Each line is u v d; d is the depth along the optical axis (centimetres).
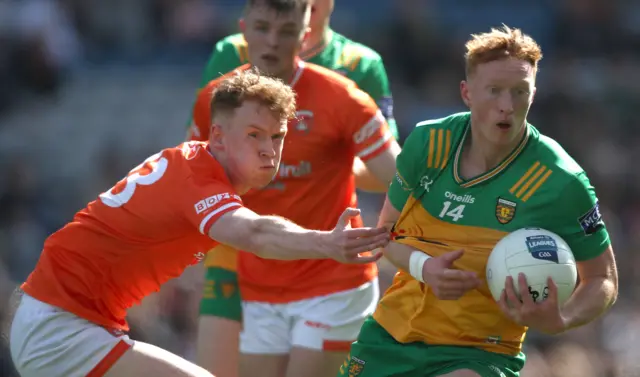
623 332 4619
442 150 1884
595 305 1842
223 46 2733
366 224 4759
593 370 4334
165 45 6738
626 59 6594
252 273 2469
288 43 2344
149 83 6438
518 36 1798
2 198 5469
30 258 5191
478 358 1900
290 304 2450
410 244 1919
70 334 1822
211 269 2506
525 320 1741
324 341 2414
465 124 1889
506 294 1742
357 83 2752
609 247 1881
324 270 2425
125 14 6819
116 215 1828
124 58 6650
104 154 5841
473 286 1736
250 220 1716
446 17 6794
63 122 6144
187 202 1780
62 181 5669
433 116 5894
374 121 2358
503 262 1762
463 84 1886
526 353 4331
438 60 6241
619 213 5672
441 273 1742
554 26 6775
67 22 6738
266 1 2319
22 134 6047
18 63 6331
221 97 1822
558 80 6225
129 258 1844
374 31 6322
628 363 4434
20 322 1858
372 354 1997
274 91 1803
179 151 1848
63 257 1845
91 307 1848
